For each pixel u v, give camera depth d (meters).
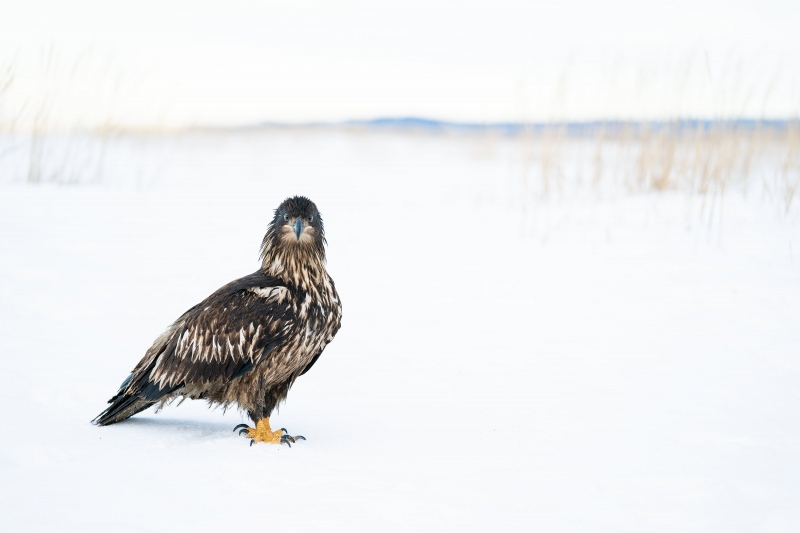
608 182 22.91
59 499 5.78
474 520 5.89
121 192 20.66
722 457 7.29
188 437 7.46
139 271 13.61
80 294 12.02
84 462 6.49
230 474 6.48
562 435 7.86
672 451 7.43
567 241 16.58
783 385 9.26
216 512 5.77
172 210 19.14
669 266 14.17
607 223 17.64
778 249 14.82
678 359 10.20
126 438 7.18
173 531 5.43
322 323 7.81
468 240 17.36
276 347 7.53
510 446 7.55
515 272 14.62
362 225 19.44
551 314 12.27
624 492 6.49
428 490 6.41
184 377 7.58
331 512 5.89
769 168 22.05
